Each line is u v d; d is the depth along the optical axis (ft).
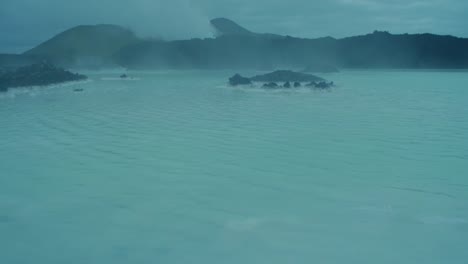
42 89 122.01
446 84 132.46
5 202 33.94
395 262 25.03
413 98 97.14
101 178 39.60
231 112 77.25
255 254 25.98
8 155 47.83
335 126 63.16
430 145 51.34
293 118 70.54
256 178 39.42
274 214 31.53
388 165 43.21
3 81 114.73
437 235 28.22
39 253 26.23
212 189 36.63
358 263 24.95
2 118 71.56
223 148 50.24
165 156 47.09
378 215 31.24
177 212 31.91
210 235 28.35
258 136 56.65
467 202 33.53
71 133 59.26
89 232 28.84
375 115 73.26
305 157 46.37
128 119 70.38
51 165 43.78
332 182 38.19
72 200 34.35
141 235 28.37
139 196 35.09
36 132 60.13
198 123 66.28
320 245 26.99
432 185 37.27
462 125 63.36
